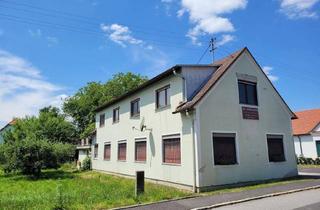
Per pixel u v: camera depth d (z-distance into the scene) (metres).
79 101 55.38
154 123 18.14
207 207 9.97
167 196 11.88
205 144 14.30
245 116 16.31
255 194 11.96
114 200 11.13
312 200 10.56
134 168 20.41
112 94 53.41
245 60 17.19
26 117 39.03
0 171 29.73
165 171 16.47
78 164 33.84
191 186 14.05
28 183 20.30
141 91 20.22
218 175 14.34
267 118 17.41
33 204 10.82
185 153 14.86
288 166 17.69
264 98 17.61
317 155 31.44
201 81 16.28
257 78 17.52
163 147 17.02
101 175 23.95
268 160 16.75
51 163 25.42
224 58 18.36
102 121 28.42
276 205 9.91
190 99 15.48
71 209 9.82
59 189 11.99
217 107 15.19
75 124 56.03
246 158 15.70
